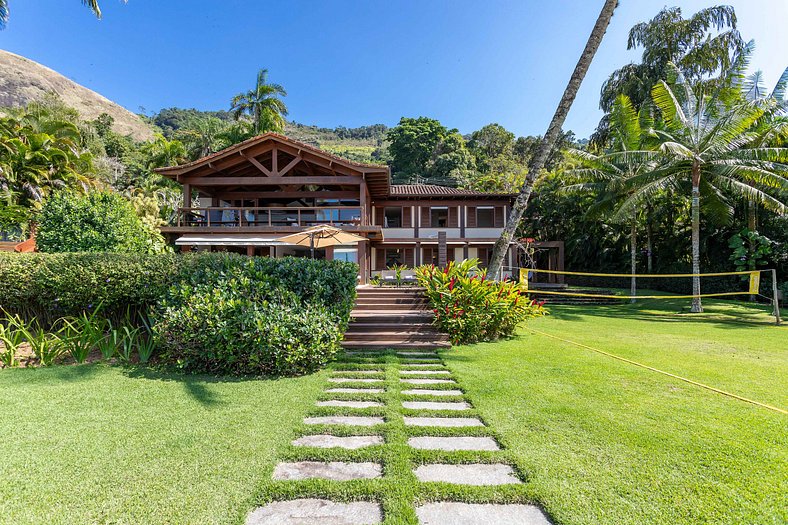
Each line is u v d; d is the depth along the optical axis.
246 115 32.78
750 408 4.42
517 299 9.42
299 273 6.70
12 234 20.86
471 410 4.32
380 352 7.42
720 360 6.93
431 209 24.30
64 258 7.22
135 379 5.39
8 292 7.09
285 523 2.42
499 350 7.67
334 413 4.25
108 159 42.00
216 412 4.18
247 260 6.93
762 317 14.15
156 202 20.61
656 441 3.53
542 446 3.44
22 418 3.96
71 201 11.30
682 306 17.81
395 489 2.74
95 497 2.61
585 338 9.51
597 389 5.11
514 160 52.41
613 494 2.70
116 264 7.12
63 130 29.66
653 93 17.19
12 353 6.12
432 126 49.50
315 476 2.97
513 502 2.66
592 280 29.28
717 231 21.42
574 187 21.44
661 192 19.09
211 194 19.31
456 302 8.65
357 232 16.42
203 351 5.70
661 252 25.33
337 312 6.61
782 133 15.76
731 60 21.92
